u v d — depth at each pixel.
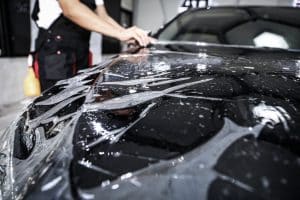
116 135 0.36
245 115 0.38
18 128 0.54
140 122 0.38
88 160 0.32
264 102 0.42
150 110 0.42
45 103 0.57
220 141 0.32
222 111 0.40
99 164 0.31
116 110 0.43
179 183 0.28
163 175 0.29
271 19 1.30
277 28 1.24
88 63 1.44
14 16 2.89
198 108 0.41
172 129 0.36
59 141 0.38
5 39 2.84
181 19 1.46
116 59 0.85
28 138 0.48
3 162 0.47
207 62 0.76
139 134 0.36
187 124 0.36
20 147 0.48
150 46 1.14
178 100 0.45
